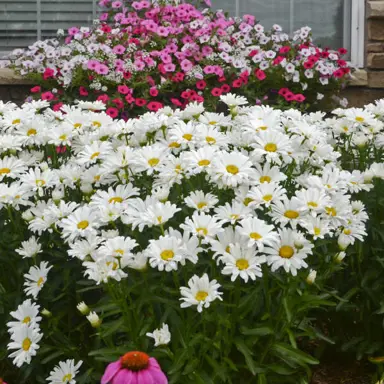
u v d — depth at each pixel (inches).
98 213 56.1
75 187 66.6
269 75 143.7
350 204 63.0
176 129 64.1
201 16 151.2
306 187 62.4
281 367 56.5
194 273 57.3
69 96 142.9
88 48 142.5
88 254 54.4
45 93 138.2
